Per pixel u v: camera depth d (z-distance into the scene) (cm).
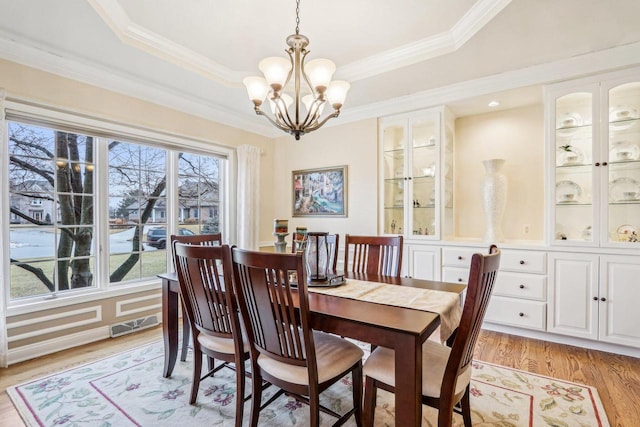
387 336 128
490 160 317
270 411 185
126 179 315
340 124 395
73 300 270
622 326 247
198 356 191
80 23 209
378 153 369
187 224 367
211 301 173
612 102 256
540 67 268
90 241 291
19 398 195
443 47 246
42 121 249
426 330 128
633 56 237
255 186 411
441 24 225
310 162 423
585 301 260
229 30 234
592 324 258
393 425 170
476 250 305
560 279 270
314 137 419
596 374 223
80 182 285
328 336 179
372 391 154
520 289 285
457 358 124
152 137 318
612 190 257
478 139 355
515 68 273
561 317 269
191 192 371
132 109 301
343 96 200
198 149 364
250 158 404
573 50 244
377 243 246
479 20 210
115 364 240
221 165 403
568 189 277
